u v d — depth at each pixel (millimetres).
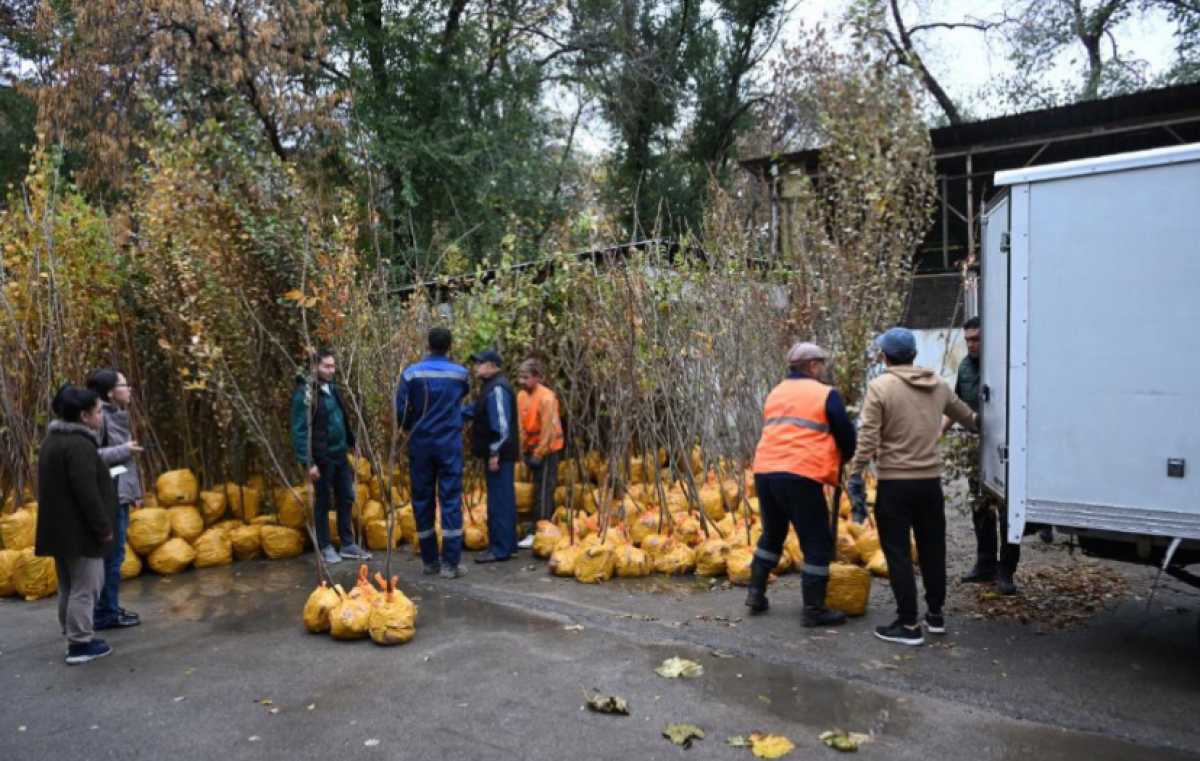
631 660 4590
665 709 3938
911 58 7047
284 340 7477
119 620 5355
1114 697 4004
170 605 5887
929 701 3990
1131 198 4043
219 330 7176
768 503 5254
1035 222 4289
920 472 4773
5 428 6801
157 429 7789
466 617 5465
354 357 7004
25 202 7125
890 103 6910
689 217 22938
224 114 14336
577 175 19938
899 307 6816
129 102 13867
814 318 6816
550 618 5414
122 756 3576
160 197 7258
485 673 4430
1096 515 4164
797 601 5688
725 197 8445
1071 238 4199
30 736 3779
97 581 4781
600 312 7484
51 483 4656
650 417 7168
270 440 7508
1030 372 4320
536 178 19031
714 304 7773
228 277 7176
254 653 4816
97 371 5559
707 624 5219
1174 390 3967
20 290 7086
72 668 4625
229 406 7184
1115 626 5035
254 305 7230
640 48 23750
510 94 19984
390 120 17266
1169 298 3973
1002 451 4664
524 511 7996
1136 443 4059
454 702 4059
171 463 7895
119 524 5379
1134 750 3469
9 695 4254
